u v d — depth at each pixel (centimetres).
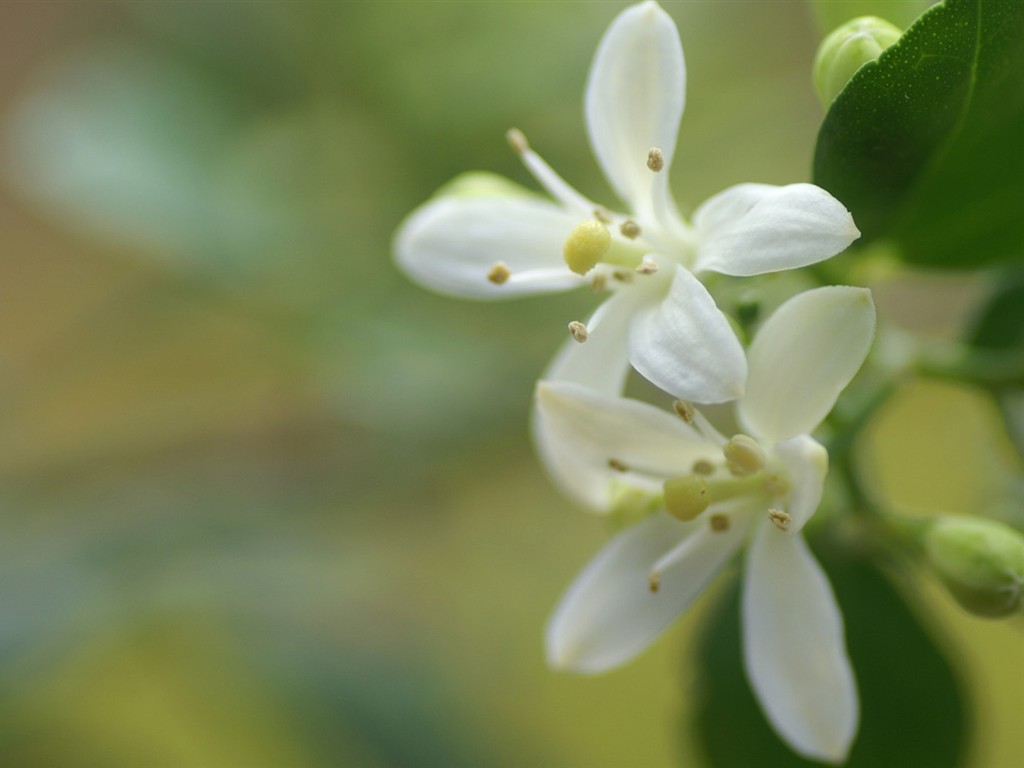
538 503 22
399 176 20
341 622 21
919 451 23
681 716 16
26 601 20
